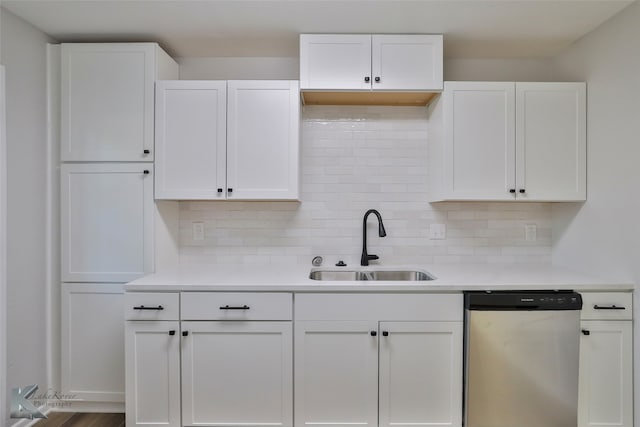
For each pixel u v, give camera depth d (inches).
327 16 75.5
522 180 81.6
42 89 80.7
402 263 95.5
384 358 69.9
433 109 89.2
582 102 81.7
